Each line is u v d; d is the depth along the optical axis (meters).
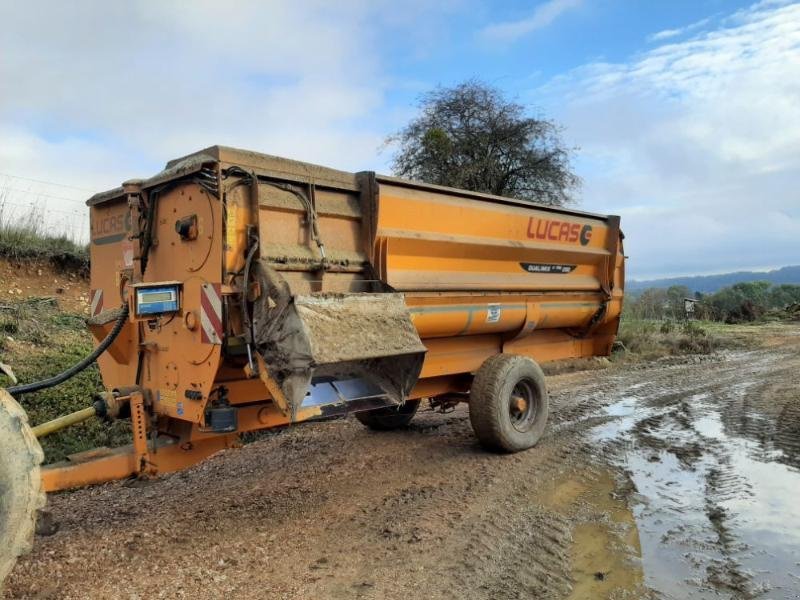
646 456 6.75
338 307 4.51
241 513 5.11
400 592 3.79
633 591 3.83
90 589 3.77
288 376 4.21
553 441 7.37
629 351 16.55
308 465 6.44
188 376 4.60
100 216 5.85
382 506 5.26
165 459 4.59
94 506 5.29
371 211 5.54
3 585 3.53
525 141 21.39
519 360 6.87
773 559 4.27
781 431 7.70
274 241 4.81
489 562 4.20
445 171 20.98
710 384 11.48
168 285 4.61
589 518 5.01
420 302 6.02
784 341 19.66
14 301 10.77
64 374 4.71
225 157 4.45
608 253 8.82
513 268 7.29
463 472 6.17
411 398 6.80
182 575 3.98
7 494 3.35
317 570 4.08
